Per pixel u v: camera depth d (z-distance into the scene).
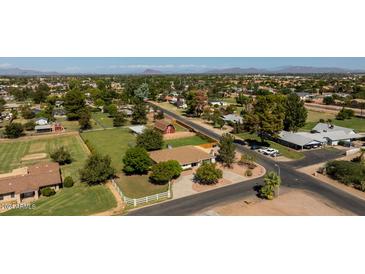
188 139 74.44
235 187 44.47
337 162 48.22
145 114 94.31
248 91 178.12
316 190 43.47
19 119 103.12
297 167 53.50
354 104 124.31
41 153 63.22
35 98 143.75
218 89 179.12
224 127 90.19
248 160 53.91
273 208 37.72
